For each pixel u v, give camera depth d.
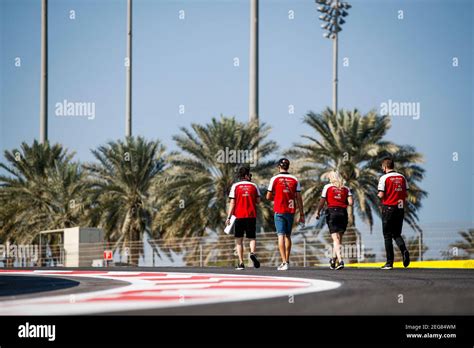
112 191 124.00
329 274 34.66
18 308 18.50
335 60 149.62
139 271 42.62
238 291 23.25
